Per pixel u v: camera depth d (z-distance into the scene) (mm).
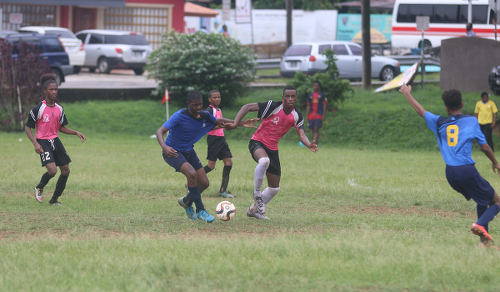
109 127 97750
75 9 151625
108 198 43719
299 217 37531
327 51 101250
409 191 48812
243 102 106625
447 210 41656
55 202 40750
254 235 31547
